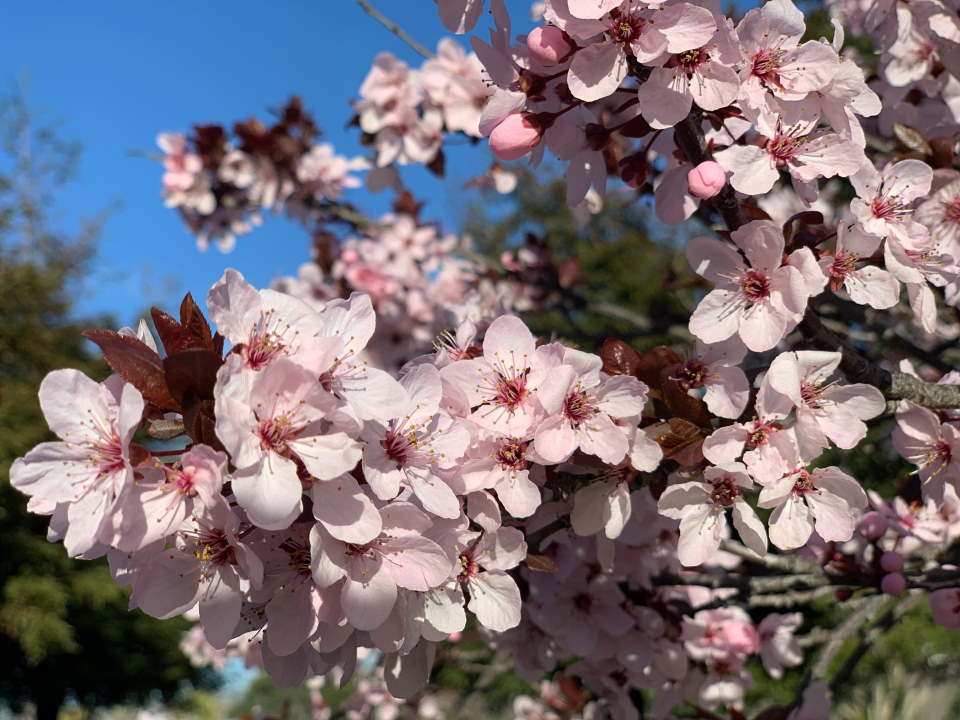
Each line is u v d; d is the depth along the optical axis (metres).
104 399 0.13
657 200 0.19
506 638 0.25
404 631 0.15
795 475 0.16
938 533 0.25
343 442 0.13
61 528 0.14
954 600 0.24
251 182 0.47
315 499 0.13
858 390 0.16
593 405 0.16
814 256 0.17
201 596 0.14
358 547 0.14
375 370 0.14
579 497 0.17
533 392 0.16
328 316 0.15
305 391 0.13
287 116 0.47
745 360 0.25
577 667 0.26
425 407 0.15
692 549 0.16
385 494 0.14
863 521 0.25
